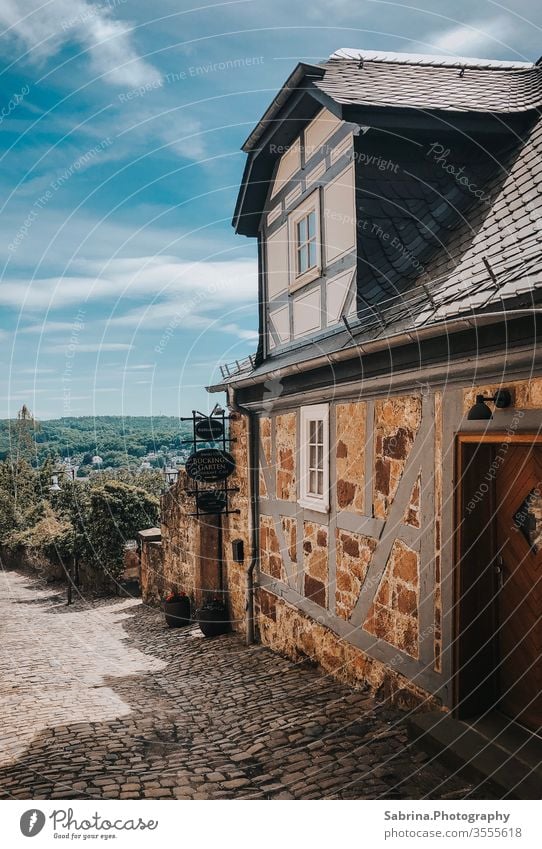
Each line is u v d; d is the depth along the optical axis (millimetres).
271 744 4715
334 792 3834
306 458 6996
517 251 4145
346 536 6105
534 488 4102
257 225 8453
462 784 3795
